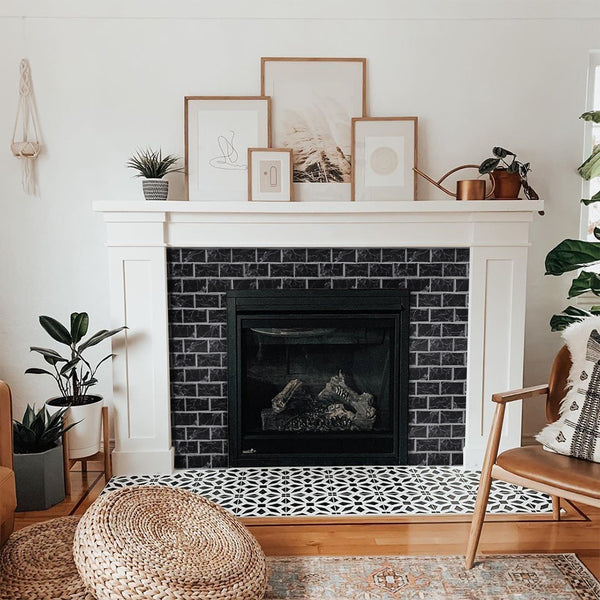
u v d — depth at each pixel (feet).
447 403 10.81
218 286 10.52
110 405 11.19
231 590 6.49
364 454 10.90
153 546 6.76
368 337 10.84
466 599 7.05
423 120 10.86
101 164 10.81
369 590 7.22
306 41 10.70
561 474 6.95
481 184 10.28
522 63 10.80
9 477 7.23
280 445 10.85
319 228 10.34
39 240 10.93
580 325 8.14
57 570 6.68
